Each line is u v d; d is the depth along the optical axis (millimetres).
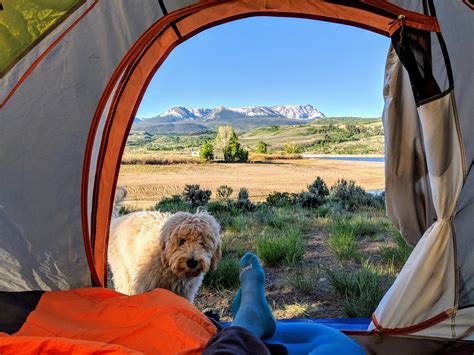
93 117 2086
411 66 1907
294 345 1812
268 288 3926
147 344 1565
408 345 2078
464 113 2012
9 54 1968
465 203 2068
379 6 1901
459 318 2055
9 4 1917
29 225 2107
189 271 2945
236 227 7027
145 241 3158
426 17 1902
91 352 1351
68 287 2180
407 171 2590
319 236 6445
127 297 1951
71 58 2045
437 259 2025
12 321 1825
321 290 3809
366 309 3152
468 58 1992
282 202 10352
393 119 2562
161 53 2486
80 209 2143
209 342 1445
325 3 2152
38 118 2062
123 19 2021
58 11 1959
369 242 5754
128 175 20594
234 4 2240
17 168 2072
